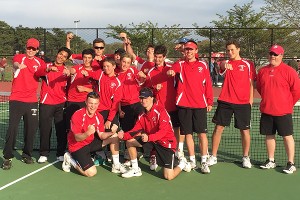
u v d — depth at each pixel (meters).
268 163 6.82
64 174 6.45
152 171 6.64
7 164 6.66
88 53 6.85
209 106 6.74
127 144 6.32
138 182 6.07
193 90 6.60
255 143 8.79
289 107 6.61
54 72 7.00
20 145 8.62
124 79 7.03
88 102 6.21
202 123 6.66
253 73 6.91
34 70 6.76
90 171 6.27
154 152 6.59
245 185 5.96
